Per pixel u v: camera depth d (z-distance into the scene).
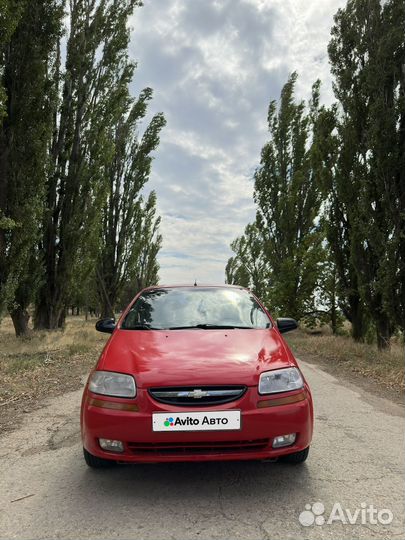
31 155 11.87
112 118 17.52
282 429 2.92
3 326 26.30
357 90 12.78
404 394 6.42
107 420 2.91
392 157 10.66
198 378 2.97
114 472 3.41
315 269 18.92
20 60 12.01
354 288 14.05
